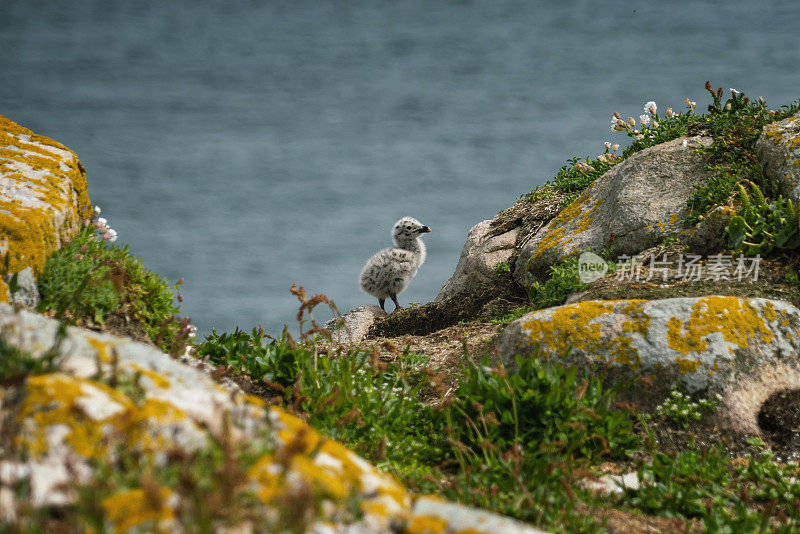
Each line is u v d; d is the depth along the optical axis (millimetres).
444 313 15148
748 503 8211
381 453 8320
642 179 13812
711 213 12242
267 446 5051
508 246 15789
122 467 4672
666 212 13086
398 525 4711
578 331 9992
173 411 5141
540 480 7621
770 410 9344
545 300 12859
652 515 7785
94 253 9742
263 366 10148
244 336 11000
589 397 9172
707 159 13719
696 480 8234
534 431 8648
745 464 8844
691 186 13398
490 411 8867
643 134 16797
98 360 5305
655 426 9289
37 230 9008
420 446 8938
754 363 9656
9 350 5262
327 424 8891
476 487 7645
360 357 11031
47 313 8781
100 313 9070
